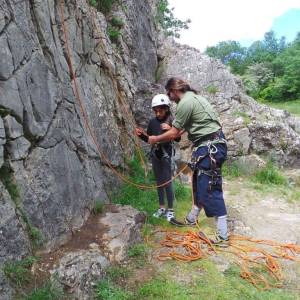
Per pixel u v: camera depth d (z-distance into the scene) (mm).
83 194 4688
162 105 5219
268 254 4465
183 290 3740
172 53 11148
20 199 3586
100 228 4500
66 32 4953
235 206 6195
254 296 3705
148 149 7637
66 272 3539
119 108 6805
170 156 5312
